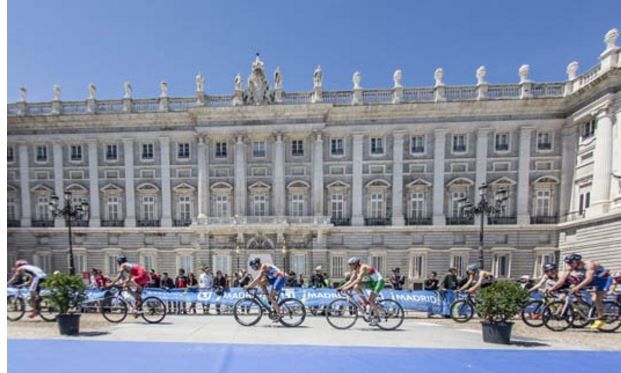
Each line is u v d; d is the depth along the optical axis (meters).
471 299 14.07
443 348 8.93
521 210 35.06
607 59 29.41
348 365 7.65
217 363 7.70
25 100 38.72
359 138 36.69
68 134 38.38
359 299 12.10
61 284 10.46
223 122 37.00
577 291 12.02
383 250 36.12
